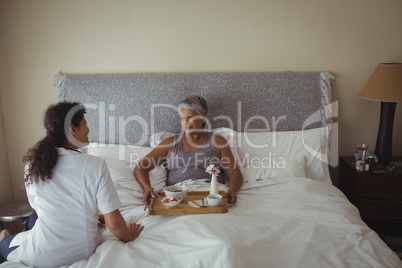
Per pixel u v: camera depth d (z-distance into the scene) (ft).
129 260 4.40
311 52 8.35
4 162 8.91
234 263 4.22
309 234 5.09
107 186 4.75
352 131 8.69
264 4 8.20
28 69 8.68
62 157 4.71
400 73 7.47
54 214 4.66
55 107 4.79
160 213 5.80
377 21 8.16
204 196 6.48
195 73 8.40
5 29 8.52
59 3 8.39
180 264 4.38
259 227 5.11
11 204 8.52
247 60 8.44
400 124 8.64
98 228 5.52
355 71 8.39
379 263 4.47
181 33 8.40
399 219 7.55
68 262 4.72
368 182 7.51
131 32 8.45
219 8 8.25
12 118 8.91
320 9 8.17
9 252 4.97
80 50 8.57
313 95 8.22
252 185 7.00
